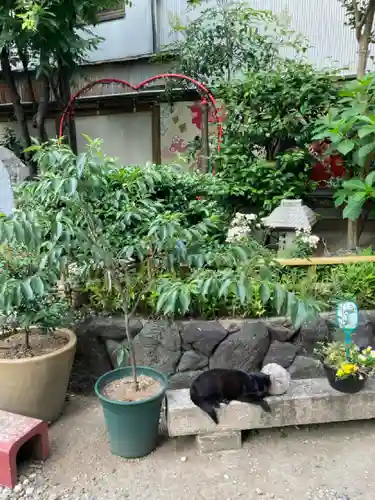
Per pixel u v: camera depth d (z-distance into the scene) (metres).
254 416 2.55
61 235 2.10
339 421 2.73
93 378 3.21
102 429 2.79
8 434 2.35
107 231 2.41
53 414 2.83
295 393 2.62
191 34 5.07
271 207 4.13
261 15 4.89
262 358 3.07
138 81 5.77
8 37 4.35
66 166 2.00
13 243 2.40
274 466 2.45
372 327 3.12
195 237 2.39
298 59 5.02
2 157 4.34
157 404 2.44
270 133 4.20
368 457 2.52
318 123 3.65
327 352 2.80
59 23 4.40
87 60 5.79
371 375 2.72
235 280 2.00
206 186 3.91
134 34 5.68
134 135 5.67
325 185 4.58
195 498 2.21
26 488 2.29
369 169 3.93
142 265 2.67
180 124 5.40
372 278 3.24
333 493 2.24
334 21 4.85
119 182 2.75
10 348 2.83
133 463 2.47
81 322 3.17
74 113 5.61
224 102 4.42
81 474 2.39
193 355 3.05
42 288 2.27
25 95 6.04
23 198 2.35
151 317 3.11
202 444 2.54
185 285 2.17
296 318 2.04
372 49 4.70
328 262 3.30
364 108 3.48
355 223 4.00
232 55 4.98
